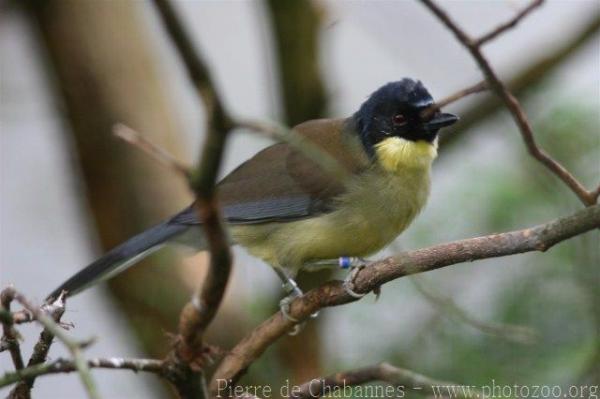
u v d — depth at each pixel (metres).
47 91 12.99
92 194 12.77
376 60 15.10
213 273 5.64
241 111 15.43
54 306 6.07
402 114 10.72
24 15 12.79
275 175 10.90
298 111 11.65
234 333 11.92
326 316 11.72
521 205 10.66
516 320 9.99
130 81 12.75
